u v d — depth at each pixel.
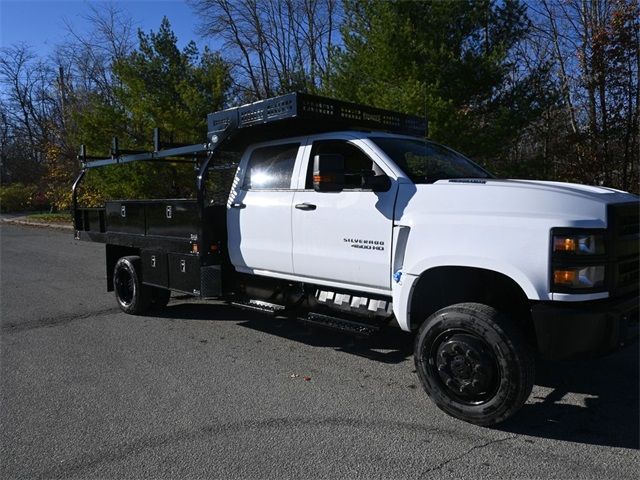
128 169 16.33
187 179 16.22
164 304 7.63
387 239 4.57
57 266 12.49
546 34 17.64
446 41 11.97
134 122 16.69
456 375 3.96
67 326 7.01
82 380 5.03
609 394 4.53
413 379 4.94
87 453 3.66
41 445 3.79
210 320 7.22
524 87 11.99
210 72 16.61
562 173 13.01
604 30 12.72
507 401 3.74
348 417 4.15
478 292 4.43
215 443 3.77
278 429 3.96
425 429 3.93
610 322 3.61
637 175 13.05
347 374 5.09
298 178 5.42
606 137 12.97
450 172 5.04
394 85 11.40
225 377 5.05
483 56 11.59
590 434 3.82
